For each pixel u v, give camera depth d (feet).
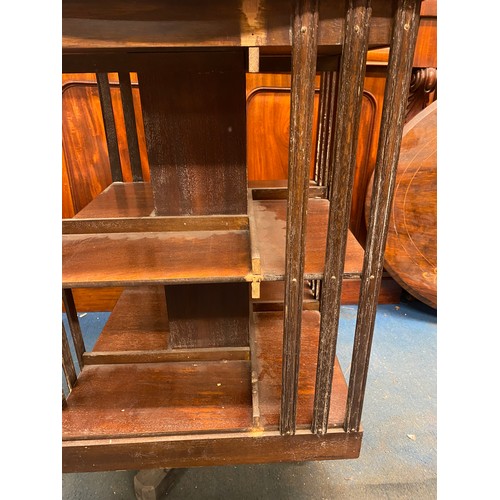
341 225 1.81
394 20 1.51
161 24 1.50
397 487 3.09
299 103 1.60
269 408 2.45
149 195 3.04
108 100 3.34
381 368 4.32
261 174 4.70
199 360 2.94
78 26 1.50
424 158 4.34
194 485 3.11
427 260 4.78
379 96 4.45
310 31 1.50
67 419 2.39
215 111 2.25
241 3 1.48
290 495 3.04
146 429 2.31
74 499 3.02
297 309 1.97
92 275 1.94
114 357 2.90
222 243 2.28
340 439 2.34
